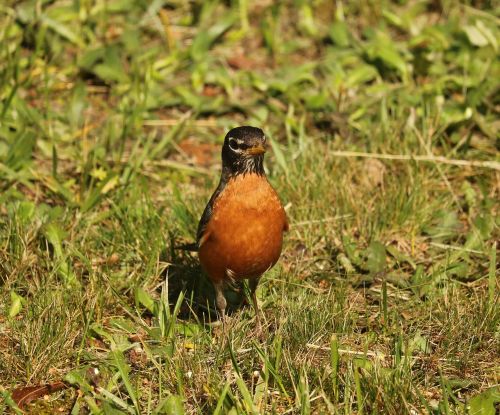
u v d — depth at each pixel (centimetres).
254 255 895
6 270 1017
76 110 1359
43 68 1461
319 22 1630
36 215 1112
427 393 847
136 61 1470
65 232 1062
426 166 1221
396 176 1207
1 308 969
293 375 838
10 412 832
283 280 1008
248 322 944
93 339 928
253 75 1447
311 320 918
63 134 1323
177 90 1433
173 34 1602
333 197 1155
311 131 1350
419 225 1123
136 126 1337
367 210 1134
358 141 1314
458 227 1123
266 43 1567
